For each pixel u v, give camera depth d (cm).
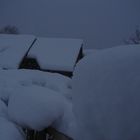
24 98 337
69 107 339
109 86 199
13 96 358
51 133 336
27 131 370
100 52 218
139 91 189
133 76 193
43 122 317
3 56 1237
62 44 1415
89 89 209
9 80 654
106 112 197
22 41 1388
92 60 216
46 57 1287
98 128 202
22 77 677
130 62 197
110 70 201
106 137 198
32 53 1310
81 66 222
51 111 318
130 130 188
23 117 328
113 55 206
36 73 723
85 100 210
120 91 194
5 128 357
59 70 1222
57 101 329
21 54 1259
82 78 217
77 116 217
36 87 361
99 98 202
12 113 344
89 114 206
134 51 201
